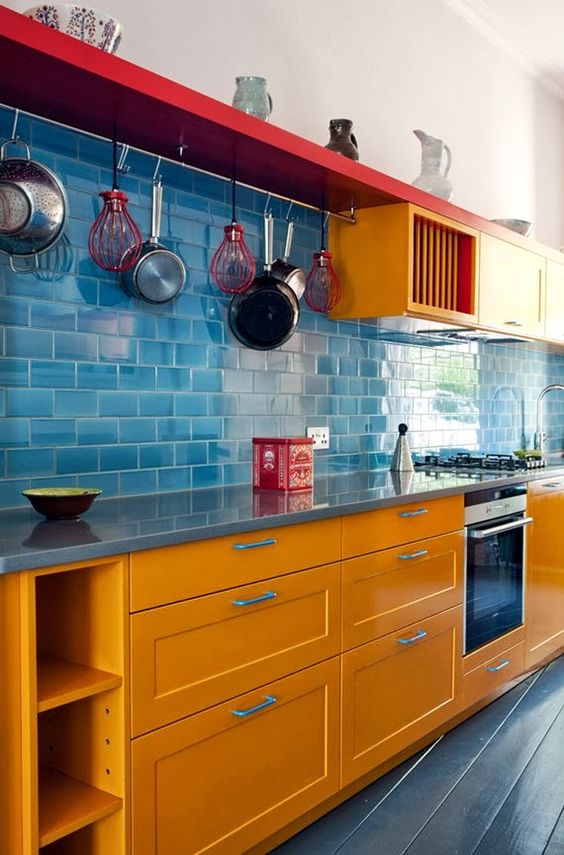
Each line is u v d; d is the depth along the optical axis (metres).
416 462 3.87
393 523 2.61
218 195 2.77
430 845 2.24
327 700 2.32
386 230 3.11
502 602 3.32
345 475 3.29
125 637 1.75
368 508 2.45
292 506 2.29
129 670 1.75
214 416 2.78
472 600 3.08
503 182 4.64
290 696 2.18
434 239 3.34
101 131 2.29
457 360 4.22
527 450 4.49
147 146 2.42
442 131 4.09
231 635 2.00
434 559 2.83
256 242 2.94
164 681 1.84
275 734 2.14
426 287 3.26
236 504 2.33
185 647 1.89
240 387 2.88
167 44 2.61
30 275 2.21
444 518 2.88
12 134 2.15
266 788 2.12
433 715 2.83
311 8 3.23
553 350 4.97
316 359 3.24
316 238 3.21
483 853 2.20
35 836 1.61
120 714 1.75
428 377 3.97
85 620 1.81
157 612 1.81
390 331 3.68
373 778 2.61
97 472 2.40
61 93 2.02
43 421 2.25
